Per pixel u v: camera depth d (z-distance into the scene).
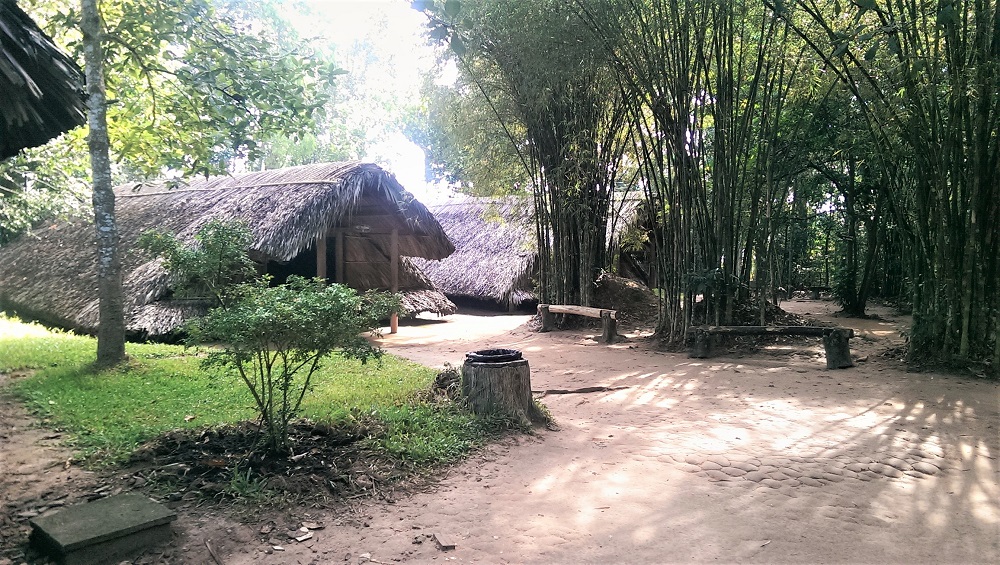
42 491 3.41
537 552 2.87
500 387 4.91
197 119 8.05
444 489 3.63
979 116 6.27
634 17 8.13
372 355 3.98
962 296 6.71
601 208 11.53
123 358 6.88
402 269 13.20
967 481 3.72
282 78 7.80
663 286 9.71
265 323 3.53
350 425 4.43
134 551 2.83
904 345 8.20
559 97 10.24
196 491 3.38
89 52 6.65
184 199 12.91
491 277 15.57
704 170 8.94
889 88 7.02
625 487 3.66
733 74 8.80
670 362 8.01
